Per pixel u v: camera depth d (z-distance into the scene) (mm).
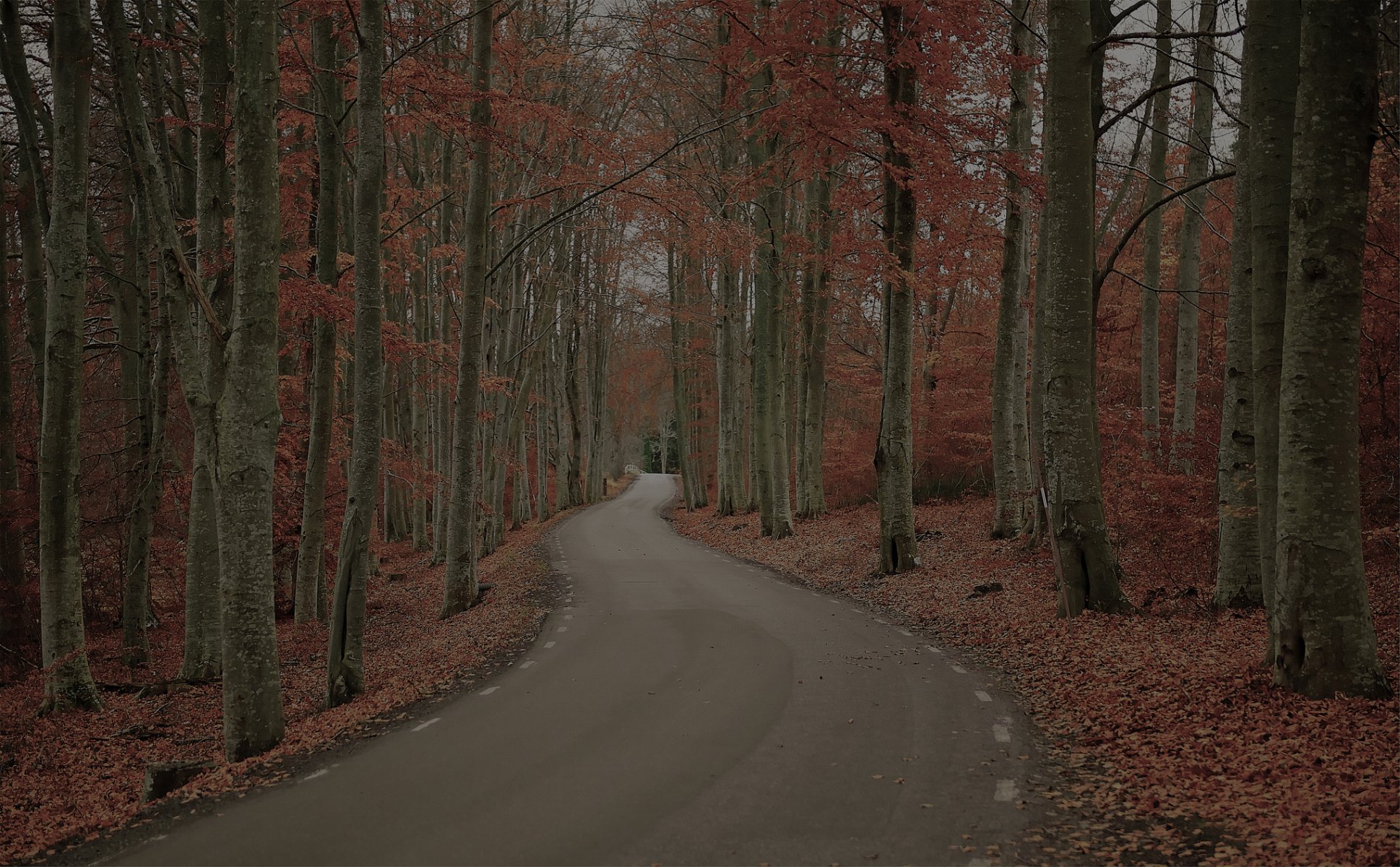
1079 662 9406
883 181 16422
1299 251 6852
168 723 10820
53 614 11406
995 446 19750
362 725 8469
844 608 14578
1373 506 12398
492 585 19359
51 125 13750
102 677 13625
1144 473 14273
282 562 19125
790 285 27094
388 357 16297
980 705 8156
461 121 13906
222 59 11539
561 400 46438
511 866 4879
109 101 13953
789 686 9016
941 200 14984
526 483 43406
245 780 6930
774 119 15039
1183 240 16625
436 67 13805
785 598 15812
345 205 22312
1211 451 13641
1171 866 4629
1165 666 8609
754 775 6305
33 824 7297
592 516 41656
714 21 19516
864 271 16672
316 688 12203
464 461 16922
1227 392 11164
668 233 18625
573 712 8312
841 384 32938
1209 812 5273
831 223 23812
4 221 14055
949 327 28562
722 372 34906
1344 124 6578
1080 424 11547
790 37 14367
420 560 29172
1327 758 5773
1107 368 25766
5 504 13703
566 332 42594
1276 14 8344
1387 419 12289
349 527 10711
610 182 16234
